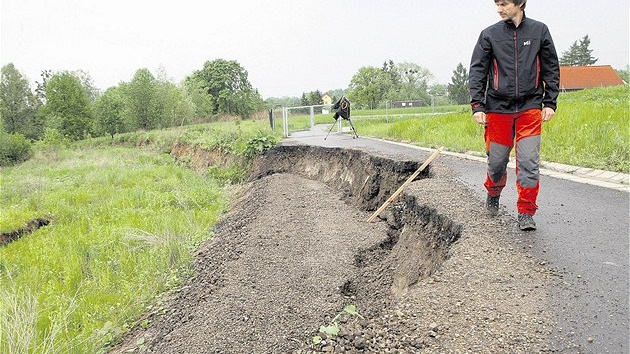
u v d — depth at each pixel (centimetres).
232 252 845
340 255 770
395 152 1270
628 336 333
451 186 789
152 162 2756
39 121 5347
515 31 500
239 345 498
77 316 699
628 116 1154
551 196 674
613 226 533
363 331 420
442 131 1530
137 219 1251
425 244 657
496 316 381
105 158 2886
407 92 8512
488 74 531
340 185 1341
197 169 2447
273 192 1337
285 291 633
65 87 5109
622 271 424
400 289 640
